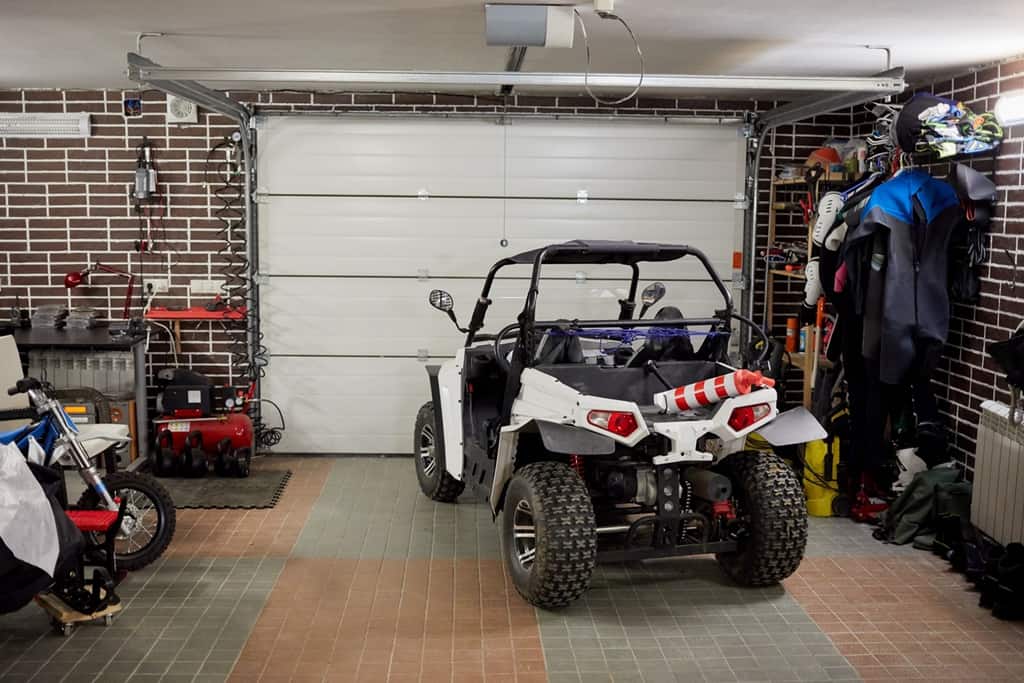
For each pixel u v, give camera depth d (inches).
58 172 277.7
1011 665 149.2
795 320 272.2
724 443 175.5
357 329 280.4
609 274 281.6
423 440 241.9
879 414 221.3
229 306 281.1
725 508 170.4
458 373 214.7
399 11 169.2
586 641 156.6
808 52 205.6
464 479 211.5
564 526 159.9
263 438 278.7
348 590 177.6
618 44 200.5
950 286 219.9
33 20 178.9
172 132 276.7
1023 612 165.9
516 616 166.2
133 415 262.7
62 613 157.2
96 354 262.5
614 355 200.8
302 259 277.7
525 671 145.6
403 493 243.6
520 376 183.0
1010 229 203.6
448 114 273.0
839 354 235.1
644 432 158.2
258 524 216.1
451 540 206.8
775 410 165.2
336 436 283.9
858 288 218.7
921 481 208.4
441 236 278.4
